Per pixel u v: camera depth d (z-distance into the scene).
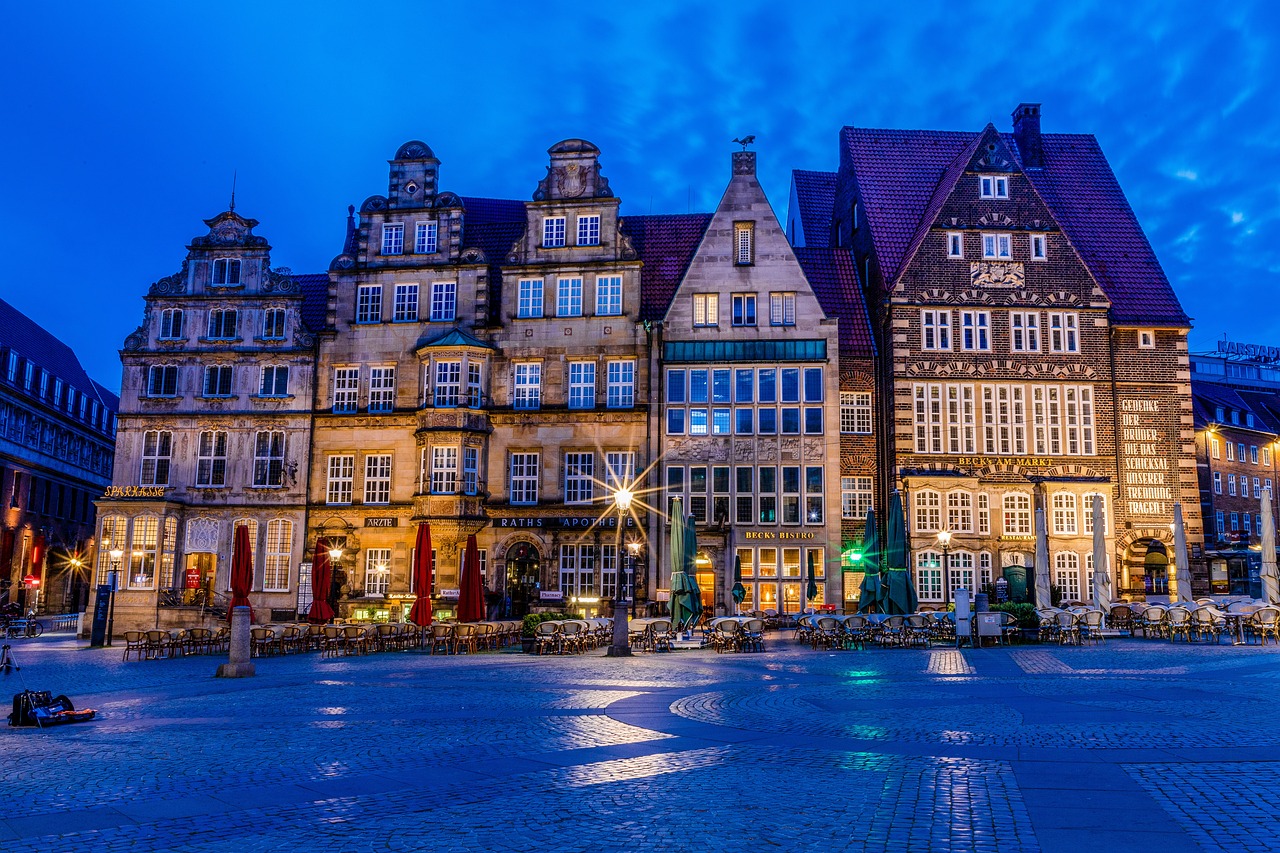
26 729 16.81
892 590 36.91
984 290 51.34
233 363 53.72
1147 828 9.20
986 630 32.94
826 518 49.06
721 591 48.75
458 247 53.34
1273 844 8.67
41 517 79.69
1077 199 57.94
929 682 21.80
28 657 37.25
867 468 52.03
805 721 15.95
